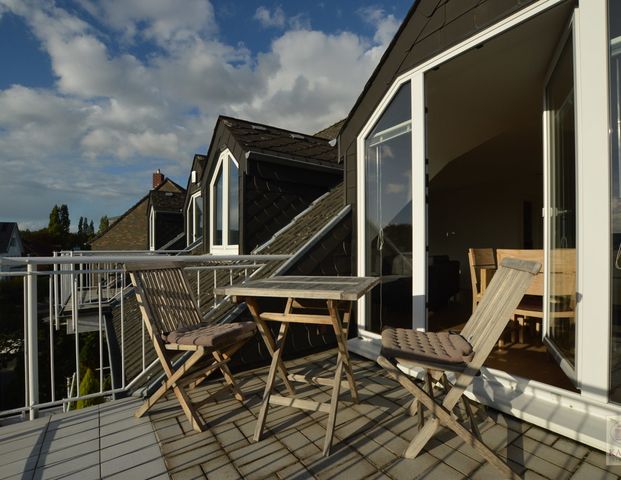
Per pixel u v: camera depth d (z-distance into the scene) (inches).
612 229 75.9
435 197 393.7
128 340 205.8
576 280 82.1
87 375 226.7
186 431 83.7
